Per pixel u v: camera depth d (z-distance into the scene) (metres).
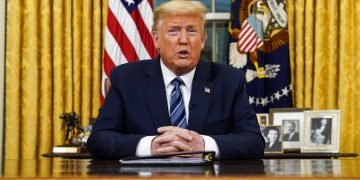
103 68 3.91
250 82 3.87
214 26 4.42
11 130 4.02
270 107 3.90
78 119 3.62
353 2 4.04
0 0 4.11
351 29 4.02
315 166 1.50
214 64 2.33
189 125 2.16
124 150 2.00
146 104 2.21
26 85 4.04
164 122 2.18
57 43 4.04
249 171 1.28
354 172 1.22
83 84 4.05
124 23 3.91
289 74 3.90
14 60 4.04
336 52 4.04
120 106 2.22
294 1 4.06
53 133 4.05
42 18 4.05
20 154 4.05
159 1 4.42
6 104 4.04
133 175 1.13
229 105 2.21
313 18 4.04
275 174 1.16
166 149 1.91
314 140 3.38
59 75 4.04
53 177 1.09
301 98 4.02
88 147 2.20
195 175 1.13
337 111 3.37
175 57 2.18
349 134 3.98
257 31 3.89
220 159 1.98
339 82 4.00
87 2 4.05
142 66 2.30
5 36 4.10
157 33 2.27
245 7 3.92
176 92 2.23
